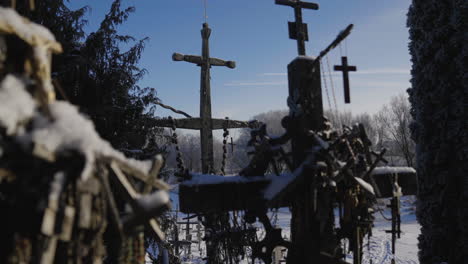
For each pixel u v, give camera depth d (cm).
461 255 975
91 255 312
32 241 287
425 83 1105
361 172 613
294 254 578
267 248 601
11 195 288
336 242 598
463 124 980
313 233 557
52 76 696
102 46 753
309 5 648
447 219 1015
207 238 775
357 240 612
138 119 792
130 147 817
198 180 580
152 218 355
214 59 1039
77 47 794
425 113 1099
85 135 301
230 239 768
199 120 994
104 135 772
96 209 314
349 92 591
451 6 1030
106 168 326
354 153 612
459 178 998
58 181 288
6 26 287
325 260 539
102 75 772
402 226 2416
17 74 309
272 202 540
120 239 342
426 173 1088
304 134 573
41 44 316
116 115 774
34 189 290
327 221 573
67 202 292
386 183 661
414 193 685
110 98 772
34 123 291
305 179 548
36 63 309
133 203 338
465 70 970
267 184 588
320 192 551
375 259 1571
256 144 604
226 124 1006
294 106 594
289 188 544
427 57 1105
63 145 292
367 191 566
